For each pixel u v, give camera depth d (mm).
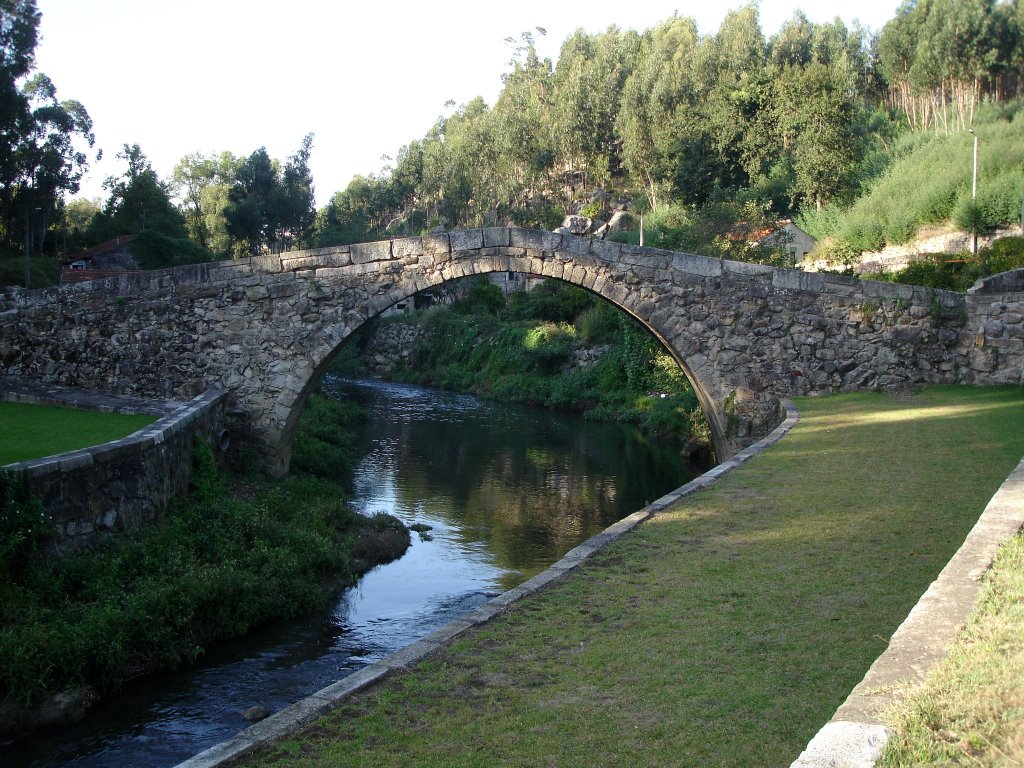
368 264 18047
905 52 61656
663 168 56938
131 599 9828
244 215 58219
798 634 5934
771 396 18672
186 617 10258
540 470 23297
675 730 4793
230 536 12883
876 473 10602
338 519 16188
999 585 4895
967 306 18609
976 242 31891
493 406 38375
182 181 79938
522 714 5203
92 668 9055
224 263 18172
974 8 53625
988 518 6266
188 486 14148
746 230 33844
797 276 18656
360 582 13609
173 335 18281
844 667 5359
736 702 5039
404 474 22672
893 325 18656
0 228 44875
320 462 21844
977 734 3457
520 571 14352
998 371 18266
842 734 3537
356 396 41875
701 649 5855
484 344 46719
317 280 18109
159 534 11672
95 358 18344
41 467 9734
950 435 12742
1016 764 3193
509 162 71000
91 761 7754
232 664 10102
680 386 31875
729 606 6605
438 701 5484
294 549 13305
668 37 83375
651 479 22078
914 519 8438
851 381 18719
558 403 37000
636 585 7312
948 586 5027
